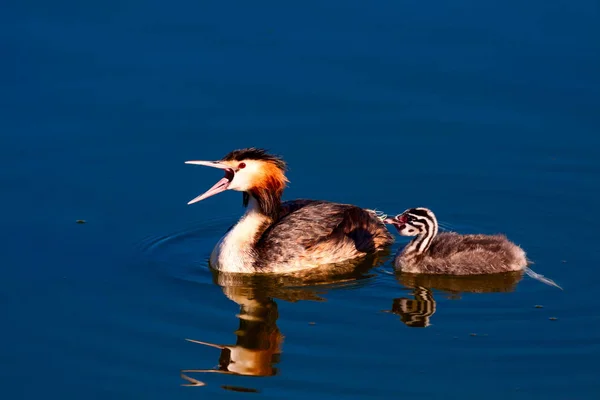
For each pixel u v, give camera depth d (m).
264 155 16.67
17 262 16.44
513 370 13.60
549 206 18.14
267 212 16.89
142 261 16.72
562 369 13.61
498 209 18.14
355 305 15.47
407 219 16.44
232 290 16.00
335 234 16.88
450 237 16.72
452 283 16.17
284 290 16.00
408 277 16.44
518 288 15.80
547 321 14.79
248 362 13.92
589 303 15.27
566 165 19.12
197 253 17.16
